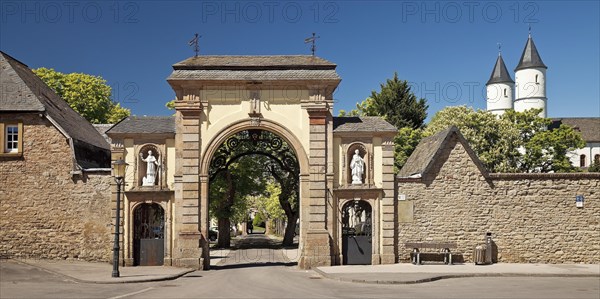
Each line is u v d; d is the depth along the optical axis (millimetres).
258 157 43562
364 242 25578
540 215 26078
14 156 26016
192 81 25109
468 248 25828
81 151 27094
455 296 16453
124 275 21578
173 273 22219
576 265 25094
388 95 55844
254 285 19188
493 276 22047
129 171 25234
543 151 56938
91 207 25625
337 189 25344
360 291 17656
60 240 25656
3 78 27234
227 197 43562
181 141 25234
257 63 25672
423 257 25641
